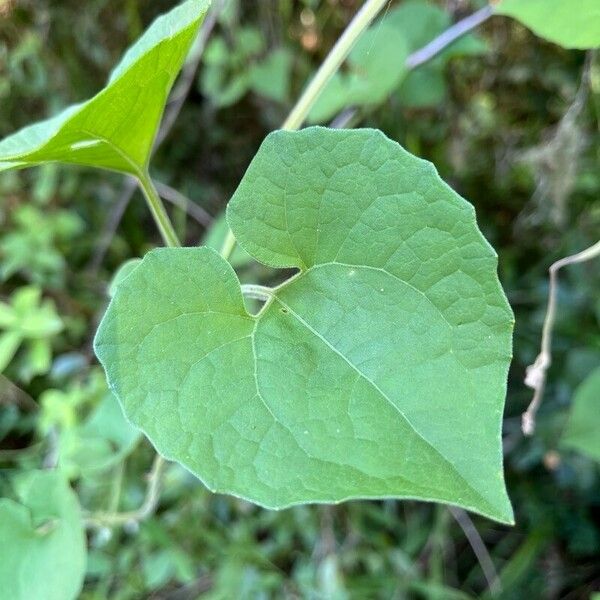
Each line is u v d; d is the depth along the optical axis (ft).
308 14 1.50
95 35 1.61
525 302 1.48
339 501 0.36
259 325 0.44
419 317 0.41
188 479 1.35
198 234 1.80
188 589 1.40
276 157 0.43
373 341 0.42
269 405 0.40
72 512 0.66
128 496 1.29
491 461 0.37
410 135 1.39
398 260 0.42
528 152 1.24
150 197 0.59
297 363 0.42
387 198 0.41
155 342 0.42
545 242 1.47
